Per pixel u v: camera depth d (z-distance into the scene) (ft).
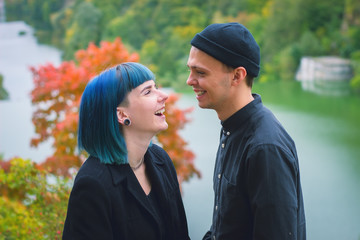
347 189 50.83
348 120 76.89
